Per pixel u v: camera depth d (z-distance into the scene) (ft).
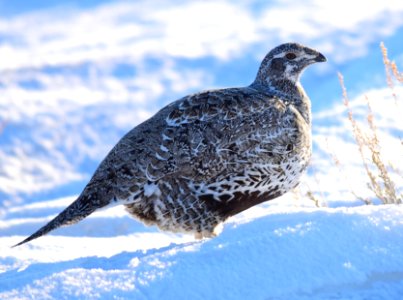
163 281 21.76
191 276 21.90
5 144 99.76
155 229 39.45
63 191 81.15
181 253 23.47
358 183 42.70
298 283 21.90
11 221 44.83
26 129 105.50
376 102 59.88
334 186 43.06
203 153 30.53
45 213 48.37
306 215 25.07
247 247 23.04
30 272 25.07
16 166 92.17
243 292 21.53
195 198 30.81
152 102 121.49
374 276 22.35
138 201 30.86
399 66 73.15
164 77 135.13
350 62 124.06
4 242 37.83
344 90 38.04
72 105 118.52
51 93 125.80
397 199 34.65
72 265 25.29
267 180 31.65
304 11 179.11
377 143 36.17
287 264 22.41
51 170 91.71
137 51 153.48
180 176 30.53
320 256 22.71
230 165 30.83
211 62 141.79
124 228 40.70
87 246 35.29
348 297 21.67
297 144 32.19
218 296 21.38
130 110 116.37
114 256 25.79
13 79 133.59
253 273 22.08
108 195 30.66
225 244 23.58
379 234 23.49
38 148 98.99
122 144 31.22
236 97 31.81
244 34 163.32
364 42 137.39
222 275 21.97
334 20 163.32
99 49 163.32
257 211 38.22
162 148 30.50
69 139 102.68
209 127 30.78
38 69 140.15
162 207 30.86
